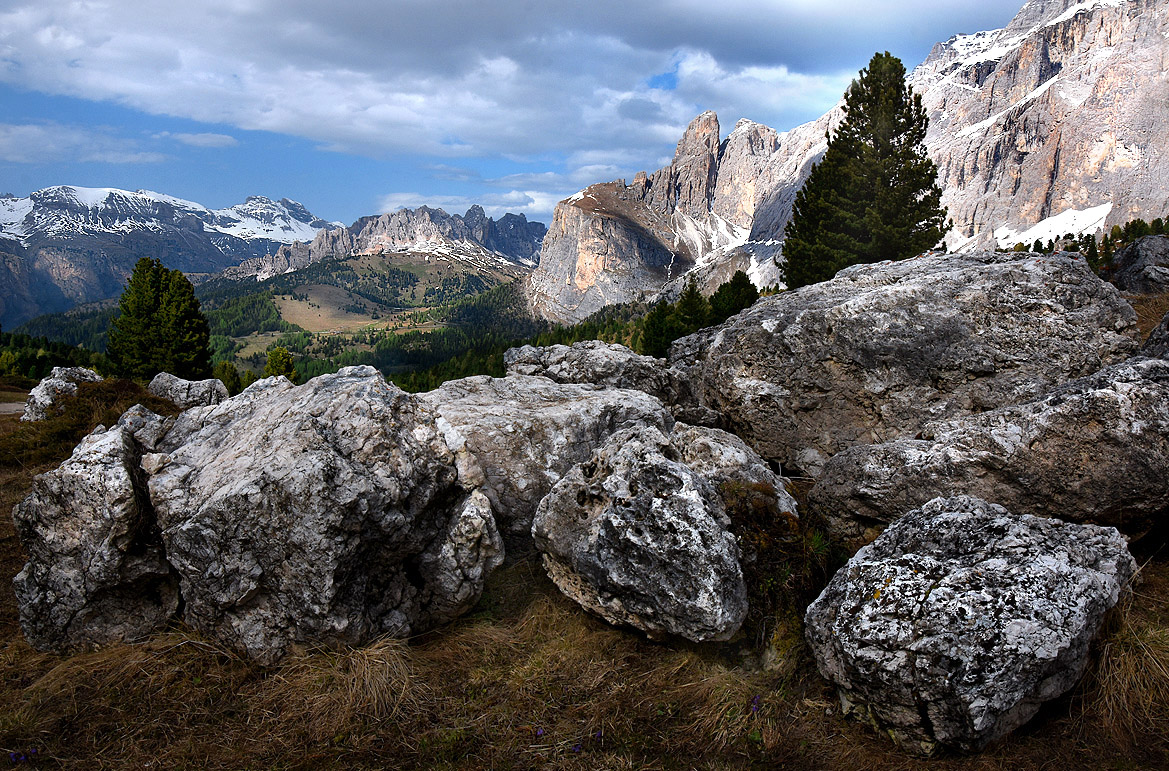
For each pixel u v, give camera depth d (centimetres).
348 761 469
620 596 581
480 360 11556
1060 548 504
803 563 616
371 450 598
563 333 15562
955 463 652
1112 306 872
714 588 530
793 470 969
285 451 579
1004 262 991
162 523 598
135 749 479
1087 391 623
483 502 638
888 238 2909
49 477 589
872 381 894
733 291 4219
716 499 636
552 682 551
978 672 424
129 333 4691
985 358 850
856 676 467
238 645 575
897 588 479
